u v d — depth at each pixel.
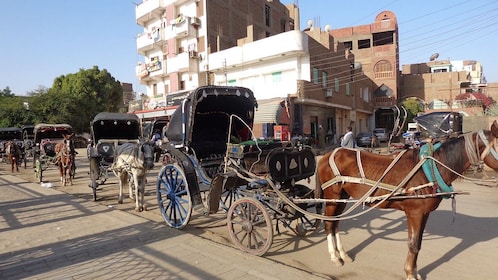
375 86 43.12
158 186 7.40
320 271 4.86
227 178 5.91
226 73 28.47
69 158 13.34
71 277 4.62
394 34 43.12
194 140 7.98
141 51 37.22
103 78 43.75
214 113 8.05
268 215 5.14
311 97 23.91
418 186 4.28
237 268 4.75
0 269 4.96
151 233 6.52
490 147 4.08
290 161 5.70
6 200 10.22
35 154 15.61
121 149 9.41
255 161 6.01
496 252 5.31
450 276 4.57
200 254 5.33
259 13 36.19
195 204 6.52
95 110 42.28
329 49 28.27
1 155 24.67
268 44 24.58
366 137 29.22
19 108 38.09
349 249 5.68
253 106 7.77
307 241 6.11
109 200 10.20
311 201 5.16
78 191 11.97
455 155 4.28
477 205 8.23
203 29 30.42
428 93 50.16
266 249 5.16
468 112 38.12
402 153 4.63
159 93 35.97
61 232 6.78
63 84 43.22
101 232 6.69
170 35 32.75
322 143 25.09
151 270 4.77
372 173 4.68
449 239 5.94
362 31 44.66
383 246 5.77
